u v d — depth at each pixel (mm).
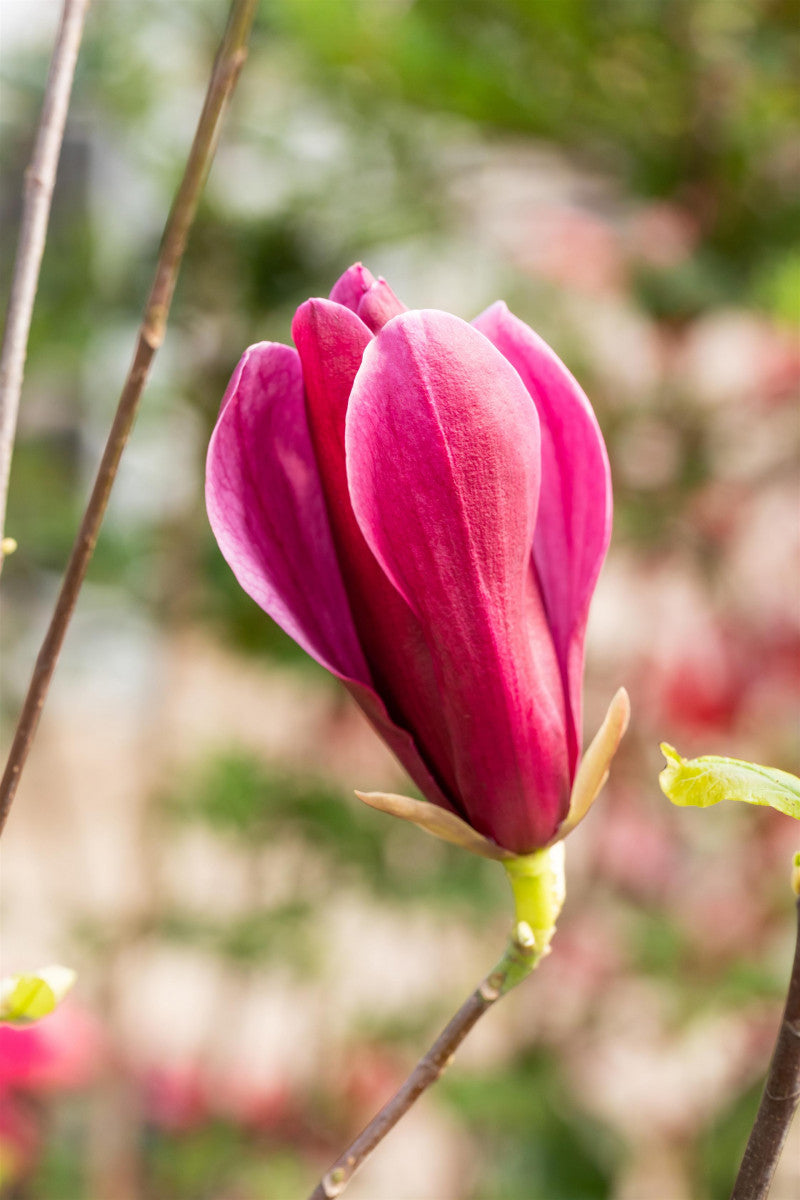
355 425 571
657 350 1553
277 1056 1695
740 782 570
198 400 1615
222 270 1595
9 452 617
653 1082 1717
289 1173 1572
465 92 1494
